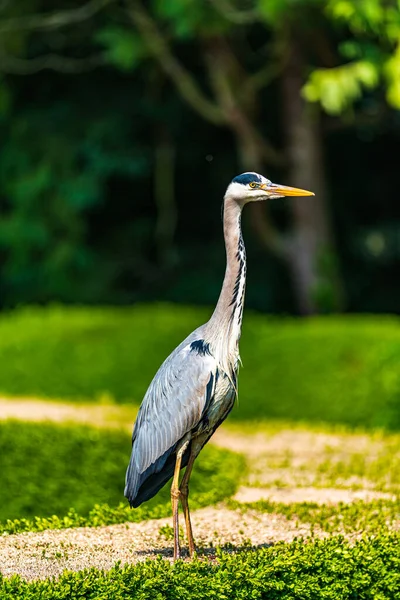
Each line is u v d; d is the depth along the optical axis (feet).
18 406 51.03
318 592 23.21
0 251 82.58
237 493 35.55
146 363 56.34
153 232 82.84
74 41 76.69
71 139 78.74
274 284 80.28
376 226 83.15
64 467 36.60
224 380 25.96
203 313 59.52
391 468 39.45
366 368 51.70
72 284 78.54
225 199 26.86
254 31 76.48
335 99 52.01
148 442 26.04
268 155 70.03
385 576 23.77
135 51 64.80
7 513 32.35
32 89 81.51
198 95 67.77
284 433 48.73
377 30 51.85
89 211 82.58
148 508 33.14
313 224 69.62
